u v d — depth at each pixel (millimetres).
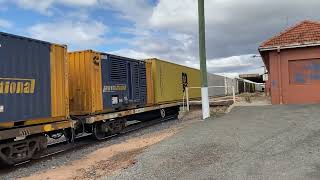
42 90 13391
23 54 12547
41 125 13305
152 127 22422
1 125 11602
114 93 19078
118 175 9477
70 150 15242
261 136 13312
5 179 10984
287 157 10172
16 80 12195
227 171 9031
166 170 9523
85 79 17172
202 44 21469
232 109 22812
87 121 16609
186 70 31172
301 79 24922
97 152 14773
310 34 24828
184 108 27422
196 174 8930
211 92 40844
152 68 24469
